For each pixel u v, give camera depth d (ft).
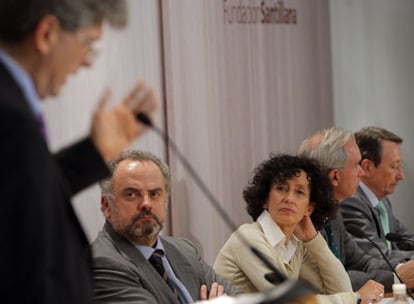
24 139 6.73
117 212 15.99
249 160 27.20
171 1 25.25
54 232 6.88
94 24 7.84
